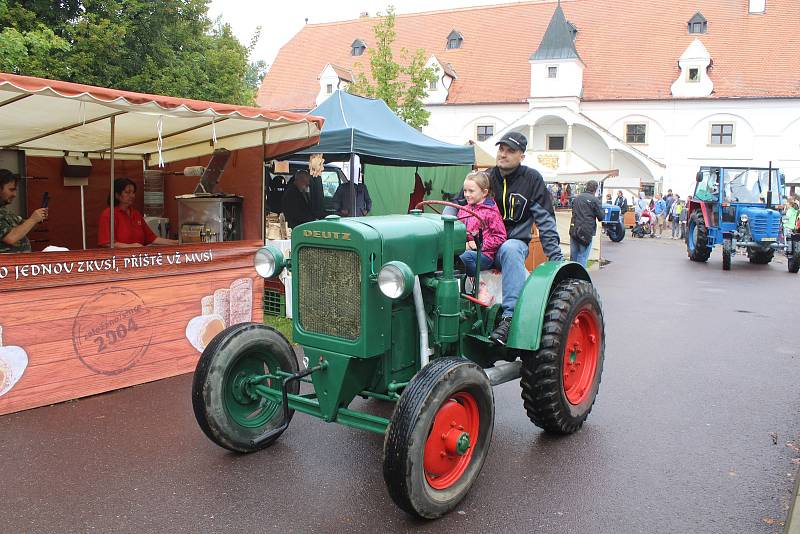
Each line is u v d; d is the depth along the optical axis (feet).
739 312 29.12
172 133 20.13
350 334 10.97
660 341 23.12
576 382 14.55
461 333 12.73
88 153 24.35
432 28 154.51
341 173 40.96
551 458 12.96
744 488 11.69
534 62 130.31
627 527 10.33
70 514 10.57
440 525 10.36
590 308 14.35
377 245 10.69
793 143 121.70
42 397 15.39
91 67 46.32
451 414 10.61
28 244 17.56
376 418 10.90
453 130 140.15
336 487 11.60
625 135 131.44
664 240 81.25
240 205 21.33
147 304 17.26
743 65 126.72
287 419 12.73
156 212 24.53
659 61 132.67
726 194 49.44
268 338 13.07
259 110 17.61
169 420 14.66
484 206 13.53
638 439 13.98
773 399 16.70
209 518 10.50
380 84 74.69
